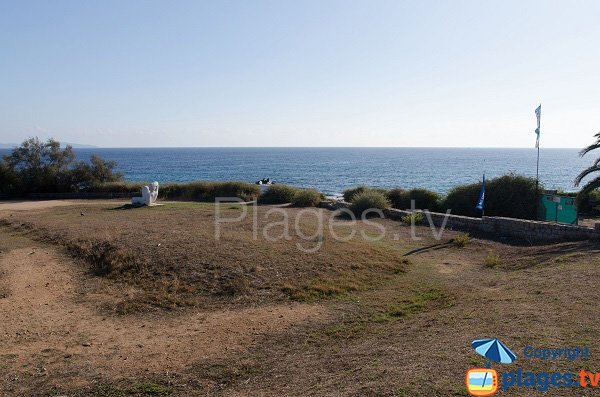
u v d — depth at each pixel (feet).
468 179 210.59
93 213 66.18
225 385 19.93
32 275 38.04
